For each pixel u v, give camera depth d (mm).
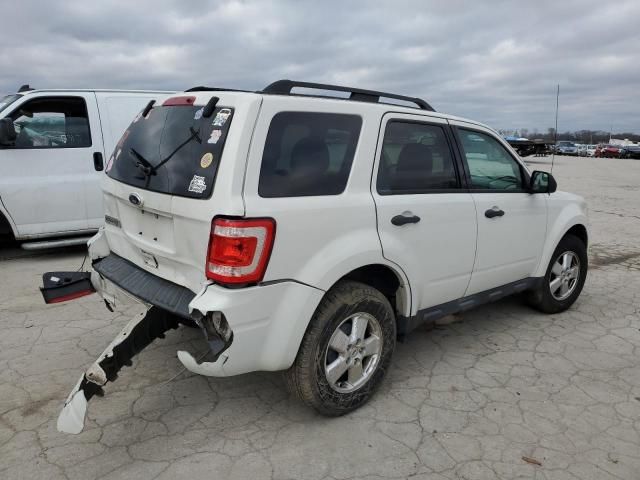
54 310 4711
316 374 2867
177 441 2848
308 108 2828
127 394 3314
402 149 3309
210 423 3023
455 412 3193
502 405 3285
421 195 3350
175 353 3865
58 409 3123
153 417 3070
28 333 4195
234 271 2502
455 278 3674
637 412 3242
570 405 3303
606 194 15750
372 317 3119
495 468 2688
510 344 4215
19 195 6160
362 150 3033
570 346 4199
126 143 3340
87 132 6551
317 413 3133
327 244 2824
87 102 6539
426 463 2711
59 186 6371
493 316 4828
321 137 2875
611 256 7480
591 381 3623
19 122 6180
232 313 2506
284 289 2684
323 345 2867
